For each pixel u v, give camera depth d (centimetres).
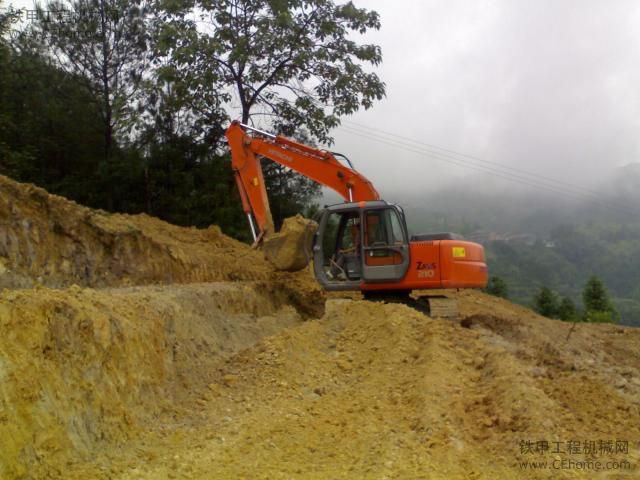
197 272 1442
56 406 609
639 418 801
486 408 799
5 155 1914
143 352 796
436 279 1259
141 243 1366
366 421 786
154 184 2325
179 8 2241
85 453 618
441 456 679
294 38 2330
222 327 1095
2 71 2030
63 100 2228
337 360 1026
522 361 1025
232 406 845
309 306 1481
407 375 934
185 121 2406
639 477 625
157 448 685
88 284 1248
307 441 725
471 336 1090
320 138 2486
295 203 2611
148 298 930
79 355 679
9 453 529
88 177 2292
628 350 1395
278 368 964
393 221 1291
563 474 628
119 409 699
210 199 2298
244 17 2334
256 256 1614
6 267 1103
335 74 2386
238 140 1510
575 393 859
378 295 1331
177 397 837
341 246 1383
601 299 3475
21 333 617
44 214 1212
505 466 659
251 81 2378
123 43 2323
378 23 2403
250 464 655
